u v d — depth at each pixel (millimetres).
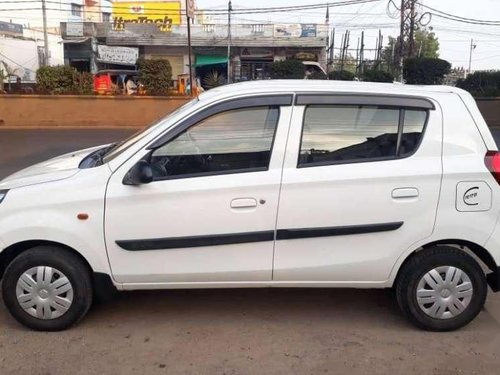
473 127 3951
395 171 3844
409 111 3934
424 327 4035
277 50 36062
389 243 3898
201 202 3795
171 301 4559
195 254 3865
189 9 23656
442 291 3973
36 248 3902
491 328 4125
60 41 38938
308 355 3705
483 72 27547
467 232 3893
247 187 3791
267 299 4621
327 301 4598
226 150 3871
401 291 4016
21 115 21578
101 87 24188
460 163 3883
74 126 21656
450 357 3695
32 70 40906
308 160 3871
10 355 3668
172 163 3855
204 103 3879
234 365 3568
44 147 14758
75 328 4066
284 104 3881
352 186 3824
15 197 3852
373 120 3922
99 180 3826
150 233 3820
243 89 3938
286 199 3811
